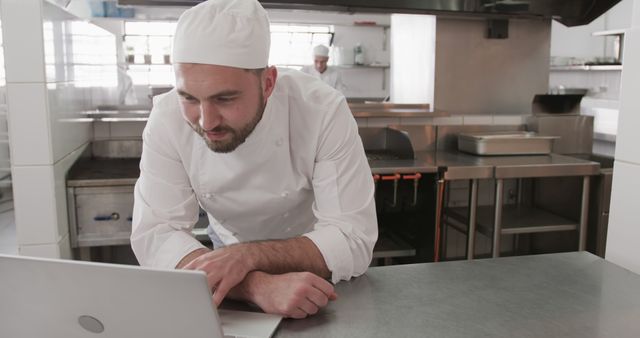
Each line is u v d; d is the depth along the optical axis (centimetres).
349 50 588
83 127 291
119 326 78
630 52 133
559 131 355
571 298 105
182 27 100
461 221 333
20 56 212
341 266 115
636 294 107
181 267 113
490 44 375
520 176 292
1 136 333
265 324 94
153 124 128
